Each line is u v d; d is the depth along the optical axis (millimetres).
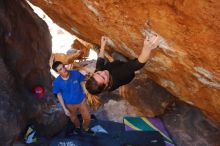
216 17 2461
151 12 3016
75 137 6180
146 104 6574
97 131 6375
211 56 3102
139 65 3211
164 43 3537
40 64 6531
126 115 6750
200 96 4594
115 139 6188
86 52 8430
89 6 3859
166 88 5871
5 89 5410
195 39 2982
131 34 3963
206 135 5828
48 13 6074
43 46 6801
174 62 4027
